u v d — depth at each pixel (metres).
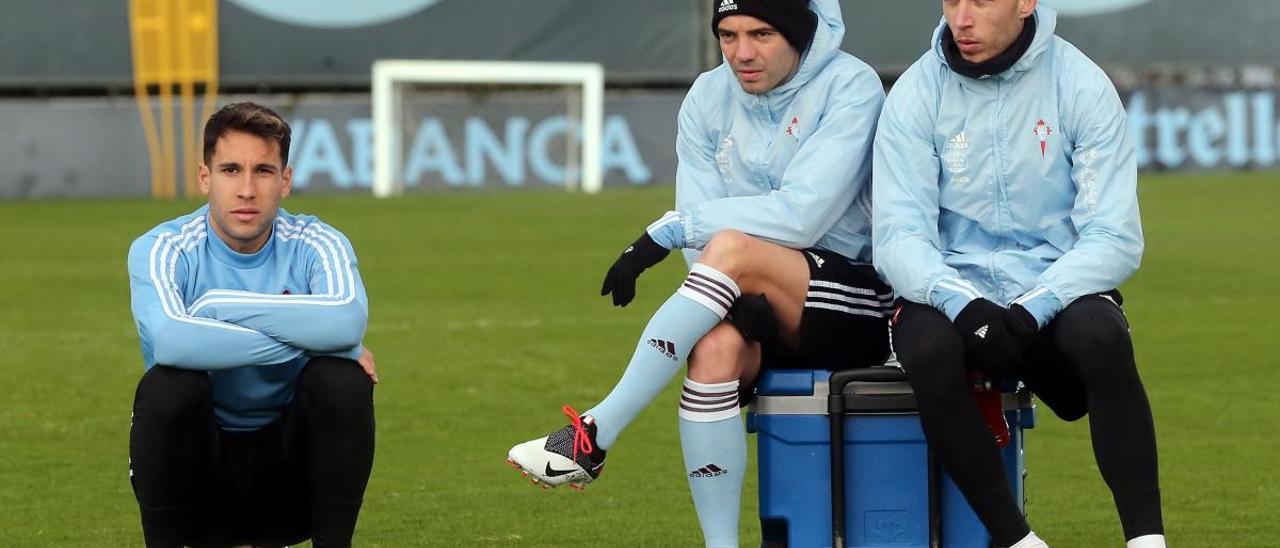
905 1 52.75
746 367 15.65
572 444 15.19
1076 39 53.97
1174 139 53.97
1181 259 38.19
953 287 14.71
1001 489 14.42
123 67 52.59
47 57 52.31
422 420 24.62
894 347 15.01
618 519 19.19
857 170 16.06
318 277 15.14
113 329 31.83
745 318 15.16
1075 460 22.11
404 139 53.44
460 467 21.83
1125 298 33.75
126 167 52.78
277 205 15.20
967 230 15.77
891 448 15.33
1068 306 14.79
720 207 15.84
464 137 53.78
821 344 15.76
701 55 54.03
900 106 15.68
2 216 48.06
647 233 15.98
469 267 38.50
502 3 53.19
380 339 30.56
